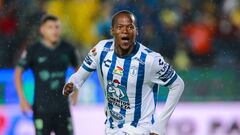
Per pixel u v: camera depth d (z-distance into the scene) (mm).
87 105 35719
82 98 35750
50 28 28953
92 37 43219
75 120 35469
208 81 38906
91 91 35844
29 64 29109
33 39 40750
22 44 40344
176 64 41875
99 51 20391
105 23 43156
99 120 35688
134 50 20094
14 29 41375
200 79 38875
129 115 20547
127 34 19562
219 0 46719
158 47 42531
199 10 45719
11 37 40688
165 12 44188
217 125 37812
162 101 37031
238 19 46281
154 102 20719
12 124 34500
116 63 20141
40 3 43844
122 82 20172
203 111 37812
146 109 20594
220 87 38781
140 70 20000
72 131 29516
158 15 43562
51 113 29000
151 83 20438
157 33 42844
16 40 40500
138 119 20562
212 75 39125
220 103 38156
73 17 43812
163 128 20531
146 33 42469
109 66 20219
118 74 20125
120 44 19703
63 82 29219
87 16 43719
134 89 20250
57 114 29109
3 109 34562
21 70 29141
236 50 44188
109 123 21000
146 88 20422
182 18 44781
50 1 44250
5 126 34469
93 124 35656
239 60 43156
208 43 44188
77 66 29812
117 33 19656
